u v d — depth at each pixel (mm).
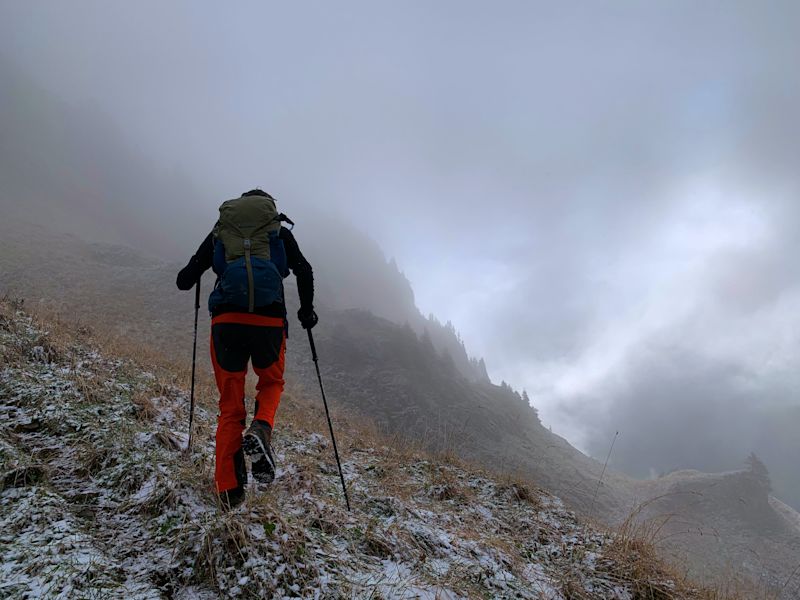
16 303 7711
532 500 5195
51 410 3709
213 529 2348
